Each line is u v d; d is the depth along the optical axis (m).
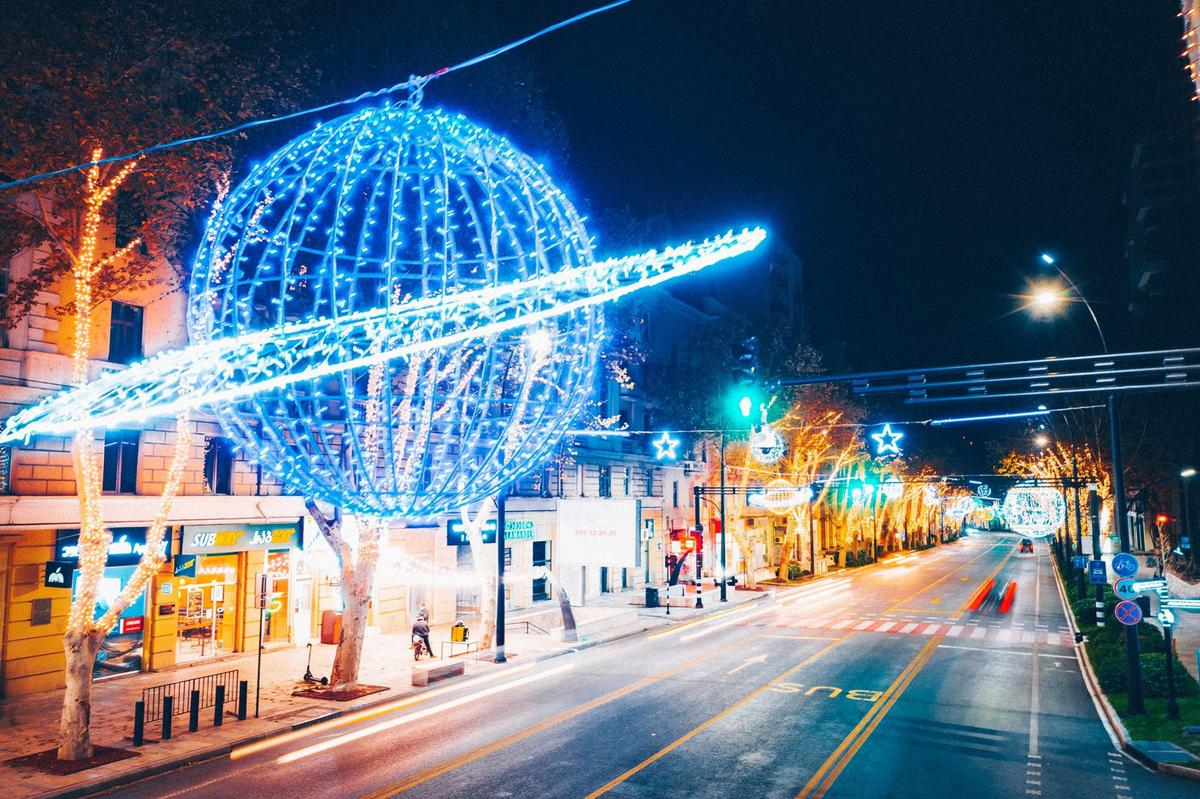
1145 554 66.31
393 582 28.31
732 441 43.97
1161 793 12.05
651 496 47.84
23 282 14.55
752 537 56.09
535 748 14.27
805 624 30.95
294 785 12.33
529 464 7.65
